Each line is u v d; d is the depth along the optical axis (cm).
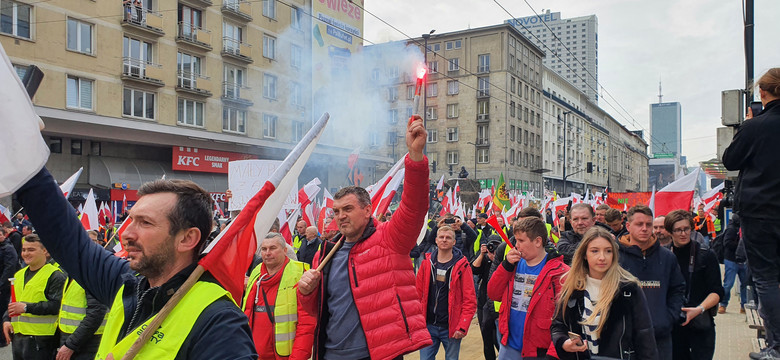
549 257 439
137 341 158
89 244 204
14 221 1397
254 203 195
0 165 150
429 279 560
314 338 354
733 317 939
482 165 5422
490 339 589
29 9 2072
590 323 337
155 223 168
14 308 499
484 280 620
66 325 489
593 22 15575
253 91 3025
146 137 2519
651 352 328
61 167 2286
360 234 353
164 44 2588
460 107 5512
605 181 9931
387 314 333
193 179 2739
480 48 5441
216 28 2842
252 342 169
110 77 2356
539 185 6394
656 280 421
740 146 347
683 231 471
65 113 2172
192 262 180
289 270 440
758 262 344
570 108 7769
